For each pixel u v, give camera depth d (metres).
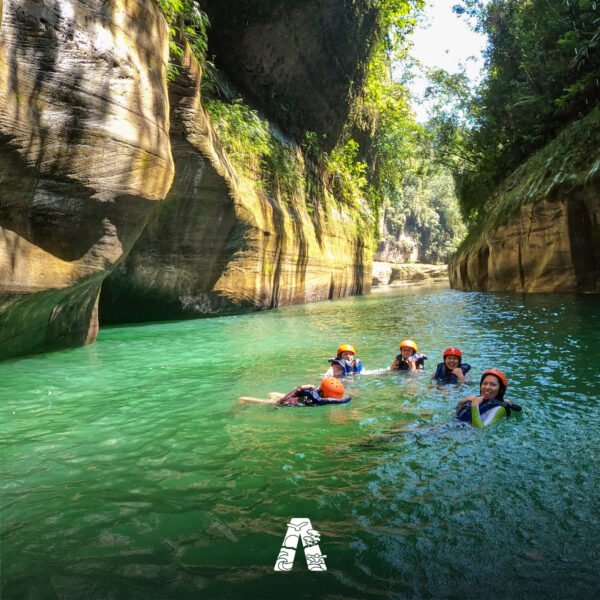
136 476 3.79
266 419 5.19
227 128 16.41
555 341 8.94
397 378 7.02
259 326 13.27
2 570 2.67
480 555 2.77
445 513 3.21
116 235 8.20
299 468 3.92
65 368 7.68
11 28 6.14
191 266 14.60
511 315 12.73
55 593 2.48
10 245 6.66
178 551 2.83
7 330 7.53
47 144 6.66
